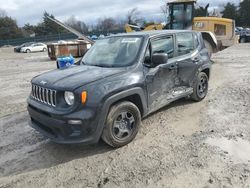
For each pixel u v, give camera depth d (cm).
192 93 645
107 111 426
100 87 422
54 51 2216
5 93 943
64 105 414
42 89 447
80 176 389
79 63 565
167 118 577
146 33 545
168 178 369
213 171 377
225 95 723
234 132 492
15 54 3503
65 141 411
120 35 570
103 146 468
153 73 505
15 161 442
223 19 1348
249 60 1370
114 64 503
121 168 400
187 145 454
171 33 580
